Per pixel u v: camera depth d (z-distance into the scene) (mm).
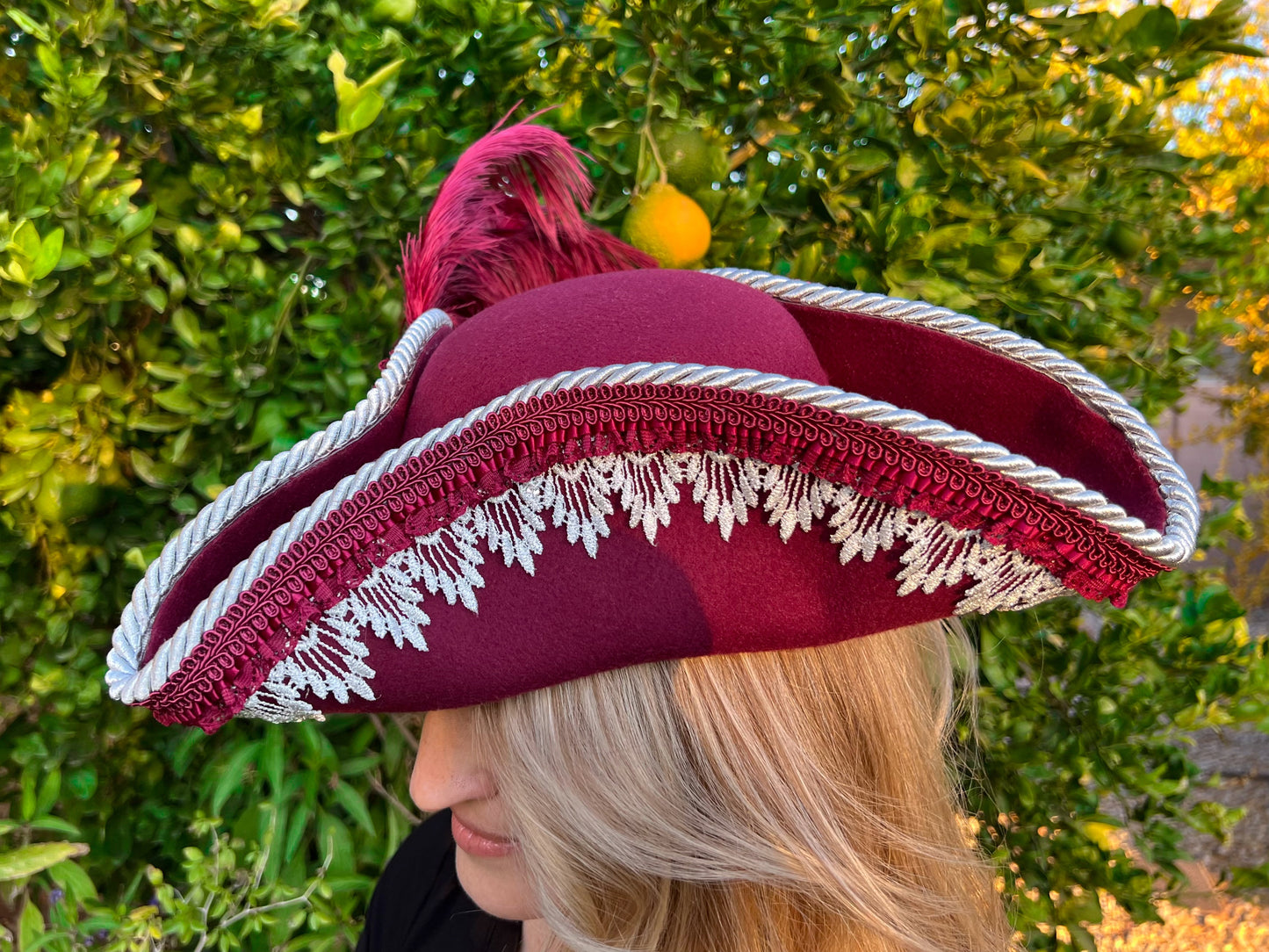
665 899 633
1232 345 2930
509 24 1089
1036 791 1303
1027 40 1117
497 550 541
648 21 1089
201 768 1269
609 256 906
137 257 1017
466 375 587
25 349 1099
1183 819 1368
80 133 1010
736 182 1296
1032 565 556
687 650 566
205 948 1287
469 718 651
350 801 1209
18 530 1089
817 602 567
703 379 508
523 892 709
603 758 597
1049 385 694
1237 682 1278
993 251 1067
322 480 597
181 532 572
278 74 1126
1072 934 1311
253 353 1078
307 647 540
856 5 1065
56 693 1131
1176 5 2172
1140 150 1197
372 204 1085
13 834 1171
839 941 649
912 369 754
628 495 532
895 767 672
